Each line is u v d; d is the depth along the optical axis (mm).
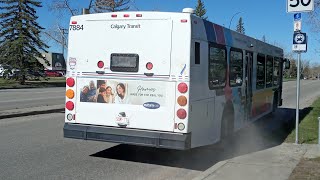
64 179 7004
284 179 6812
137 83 7910
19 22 47875
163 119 7719
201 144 8234
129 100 7996
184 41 7566
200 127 8141
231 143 10430
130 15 7949
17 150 9141
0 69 53625
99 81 8250
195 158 8875
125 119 8008
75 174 7344
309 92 38844
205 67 8250
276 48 15977
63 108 17203
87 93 8375
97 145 9922
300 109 19484
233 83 10242
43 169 7609
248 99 11844
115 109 8109
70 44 8508
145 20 7832
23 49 47875
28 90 35188
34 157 8531
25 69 47438
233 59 10172
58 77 81812
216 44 8859
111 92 8148
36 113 15727
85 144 10016
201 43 8031
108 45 8164
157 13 7734
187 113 7555
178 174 7582
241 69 10945
